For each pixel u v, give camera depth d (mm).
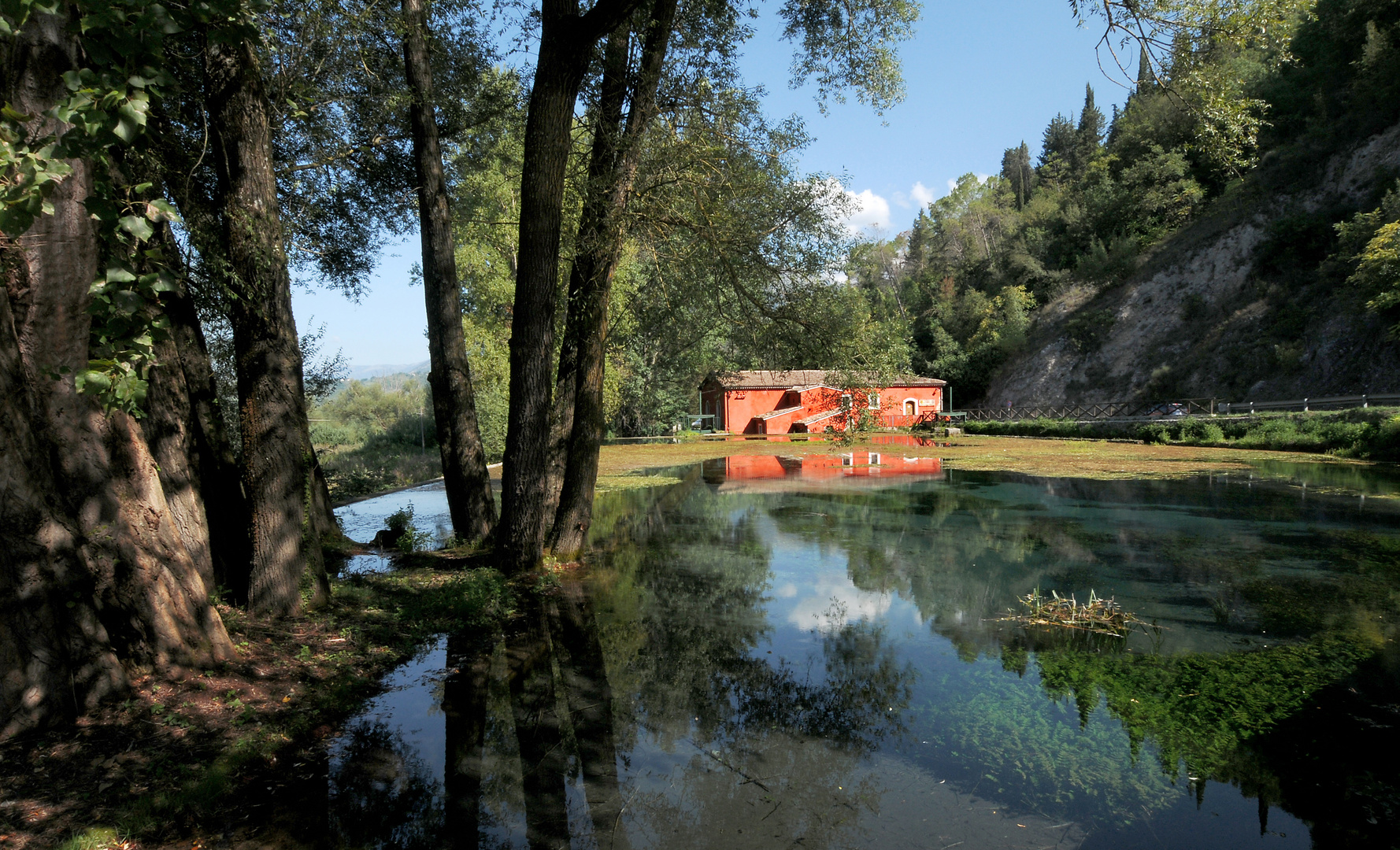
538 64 6992
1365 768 3471
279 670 4551
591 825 3107
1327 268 28188
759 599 6914
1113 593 6711
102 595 3854
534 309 7402
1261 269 32125
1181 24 6773
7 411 3318
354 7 7191
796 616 6324
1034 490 14312
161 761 3379
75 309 3627
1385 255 20141
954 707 4340
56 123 3441
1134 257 41062
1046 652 5270
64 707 3459
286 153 8234
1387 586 6719
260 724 3904
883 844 2873
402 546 8922
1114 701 4352
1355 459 17984
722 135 7992
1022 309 45594
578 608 6660
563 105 7004
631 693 4648
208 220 5742
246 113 4984
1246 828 2965
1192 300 34406
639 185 7930
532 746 3922
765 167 8359
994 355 44562
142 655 4008
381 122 8938
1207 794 3273
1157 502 12234
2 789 2953
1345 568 7449
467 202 12133
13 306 3459
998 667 5004
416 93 8094
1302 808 3111
